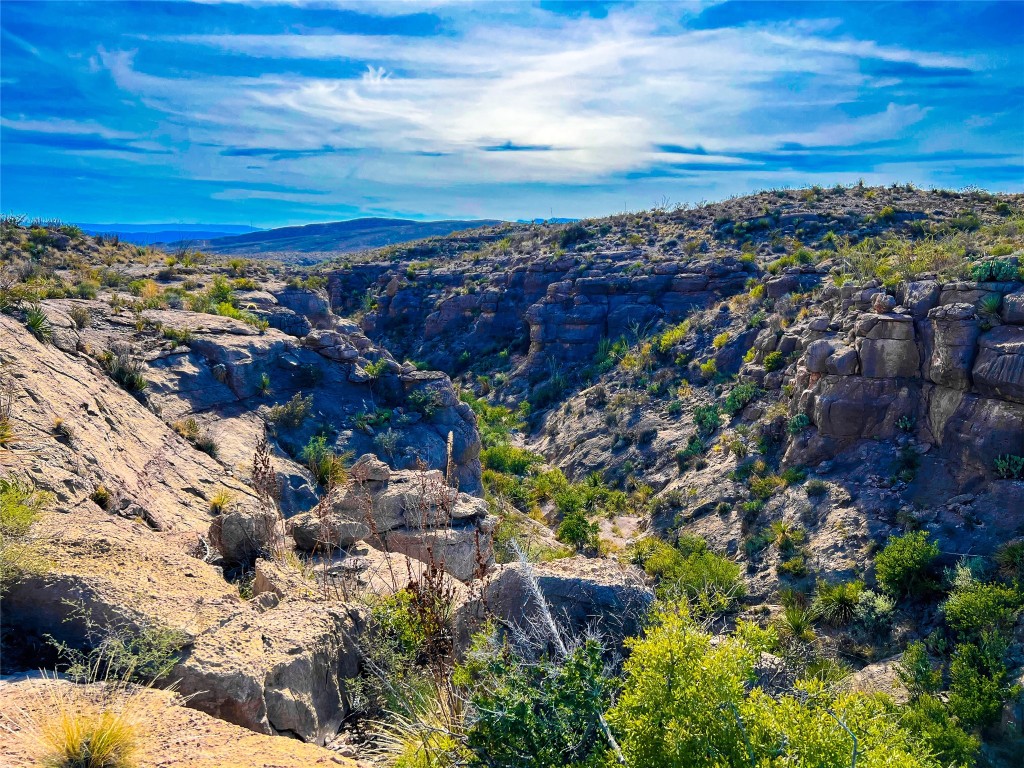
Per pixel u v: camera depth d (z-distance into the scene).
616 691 4.13
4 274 28.39
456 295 79.69
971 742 15.79
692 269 61.53
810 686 3.73
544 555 17.70
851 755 3.25
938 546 24.06
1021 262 26.72
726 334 47.59
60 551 6.11
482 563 6.20
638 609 6.49
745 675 3.71
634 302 62.59
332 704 5.60
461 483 28.73
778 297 48.22
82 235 58.16
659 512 34.19
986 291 26.91
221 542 10.55
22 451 11.72
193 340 26.34
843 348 31.11
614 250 74.81
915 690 18.97
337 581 8.55
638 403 46.72
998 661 18.72
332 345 30.08
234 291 40.56
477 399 63.28
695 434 39.66
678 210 90.44
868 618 22.55
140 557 6.61
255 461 8.24
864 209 70.69
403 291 86.75
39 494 8.59
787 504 29.84
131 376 22.16
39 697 4.20
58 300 27.47
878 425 29.56
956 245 35.91
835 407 30.36
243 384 26.16
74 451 13.47
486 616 6.04
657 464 39.53
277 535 10.83
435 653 5.12
